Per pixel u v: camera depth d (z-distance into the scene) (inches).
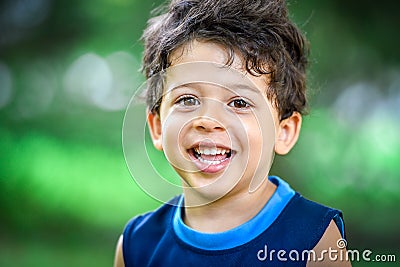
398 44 237.9
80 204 259.9
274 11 61.2
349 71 242.2
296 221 59.0
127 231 67.3
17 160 255.9
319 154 242.2
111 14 251.8
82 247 222.1
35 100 267.0
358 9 229.6
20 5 251.9
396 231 225.9
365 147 248.2
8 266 195.3
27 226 246.4
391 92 250.4
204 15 57.9
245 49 56.0
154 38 63.3
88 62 271.0
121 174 268.8
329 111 240.5
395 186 247.1
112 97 270.8
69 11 252.4
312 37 222.1
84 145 271.3
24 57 261.9
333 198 244.2
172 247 61.4
